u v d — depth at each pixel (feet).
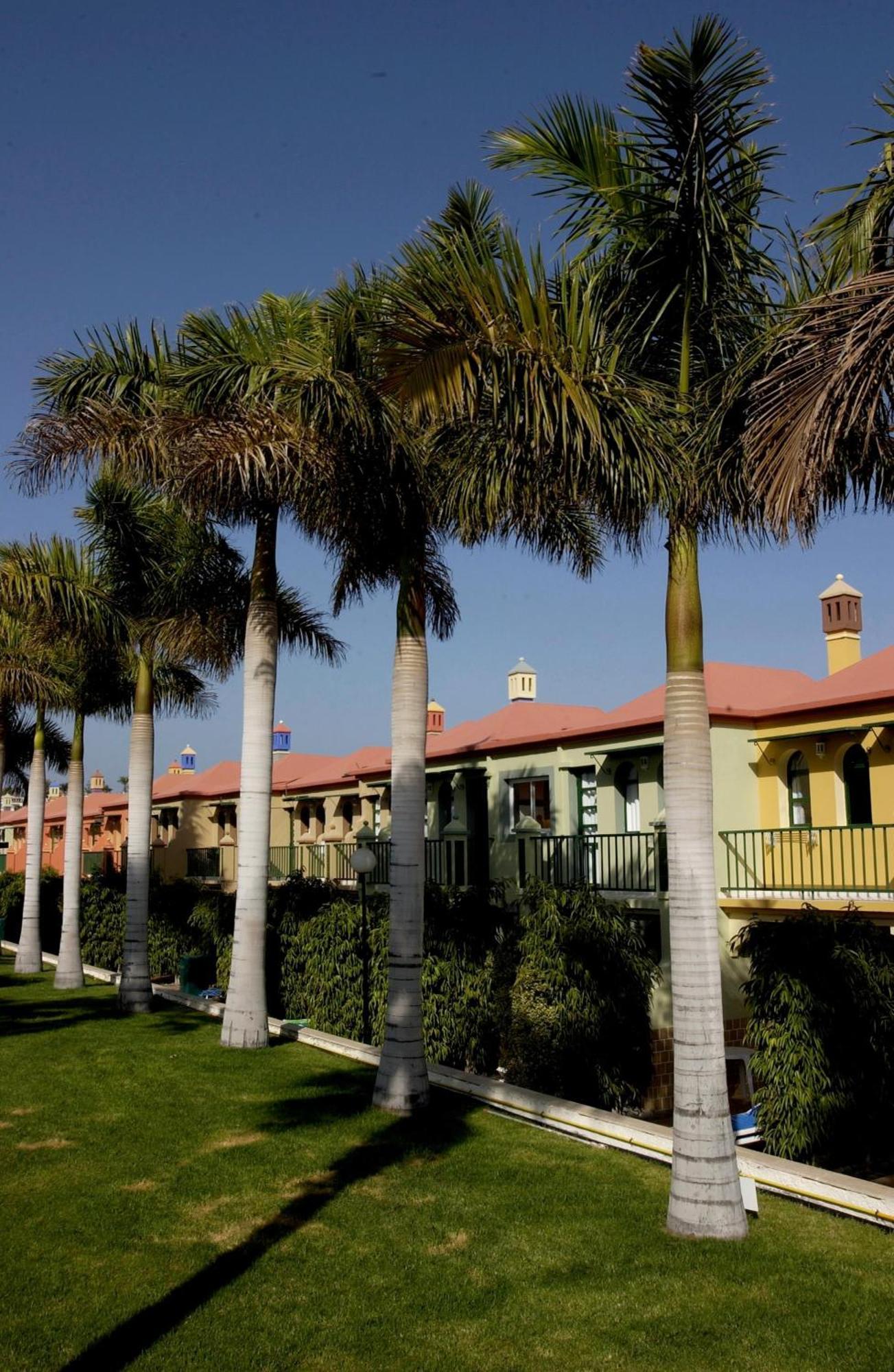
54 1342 18.54
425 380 23.40
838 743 53.88
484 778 73.51
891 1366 17.57
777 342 21.89
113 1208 25.29
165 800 121.29
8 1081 38.91
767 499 21.01
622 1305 19.88
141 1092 36.96
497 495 25.04
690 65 22.97
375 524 38.96
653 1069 40.93
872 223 22.13
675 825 23.98
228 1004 46.16
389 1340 18.65
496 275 23.06
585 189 25.71
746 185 25.13
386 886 77.25
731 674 62.44
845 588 66.90
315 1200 25.82
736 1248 22.45
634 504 24.48
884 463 24.34
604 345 25.22
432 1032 43.93
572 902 40.27
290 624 57.98
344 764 100.83
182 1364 17.75
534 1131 32.14
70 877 69.10
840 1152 31.17
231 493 42.93
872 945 33.30
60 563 57.72
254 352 40.83
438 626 46.29
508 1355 18.10
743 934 36.83
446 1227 23.93
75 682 68.90
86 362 48.62
